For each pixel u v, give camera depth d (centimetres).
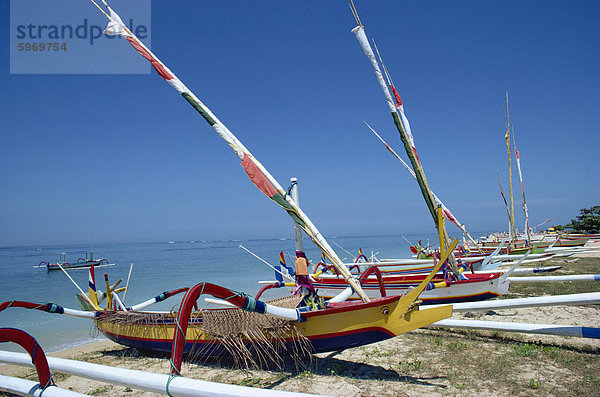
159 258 5256
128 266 3700
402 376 520
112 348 832
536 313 873
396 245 7994
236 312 591
